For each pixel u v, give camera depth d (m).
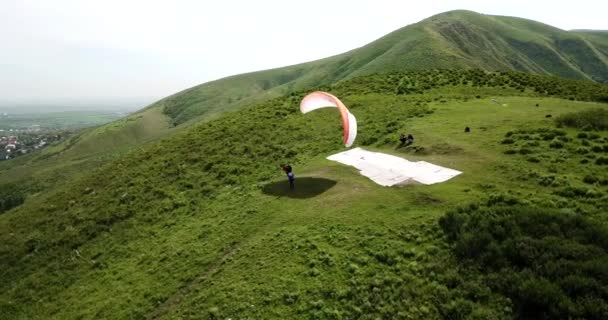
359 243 16.61
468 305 11.98
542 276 12.01
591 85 51.41
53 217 33.62
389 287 13.64
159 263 21.42
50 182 114.56
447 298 12.50
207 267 19.30
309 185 25.34
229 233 21.80
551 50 191.25
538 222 14.43
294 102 51.97
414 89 51.03
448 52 125.75
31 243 29.66
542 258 12.56
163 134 144.75
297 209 21.92
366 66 139.12
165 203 29.94
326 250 16.69
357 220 18.66
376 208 19.48
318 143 35.22
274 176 29.72
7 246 30.41
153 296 18.39
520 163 21.75
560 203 16.50
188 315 15.48
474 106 38.72
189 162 37.16
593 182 18.22
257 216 22.69
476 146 25.80
